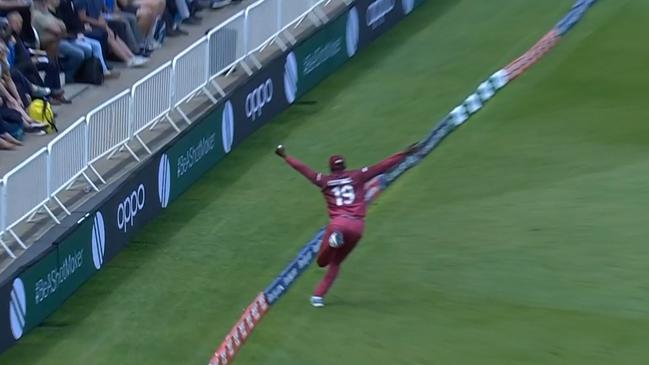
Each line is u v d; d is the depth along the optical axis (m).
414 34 92.75
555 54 85.94
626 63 83.69
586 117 75.69
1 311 53.97
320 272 59.78
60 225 60.72
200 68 75.06
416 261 59.97
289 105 81.56
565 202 64.75
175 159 69.12
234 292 59.34
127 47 80.19
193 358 53.47
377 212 65.69
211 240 64.94
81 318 57.75
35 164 60.19
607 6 94.38
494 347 51.34
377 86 83.94
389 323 54.12
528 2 97.50
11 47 70.19
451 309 54.97
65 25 76.12
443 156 72.06
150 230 66.38
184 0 86.12
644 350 50.00
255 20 79.88
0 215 58.00
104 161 68.56
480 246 60.81
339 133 77.12
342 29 86.94
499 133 74.31
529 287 56.34
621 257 58.22
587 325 52.41
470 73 84.75
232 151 75.44
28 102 70.12
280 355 52.16
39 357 54.34
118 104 67.44
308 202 68.56
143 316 57.62
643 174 67.19
